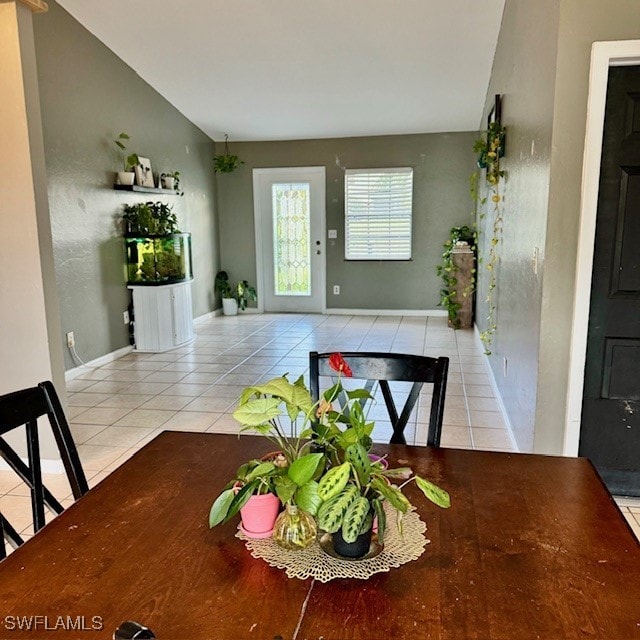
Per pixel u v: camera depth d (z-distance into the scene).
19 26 2.59
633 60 2.28
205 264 7.33
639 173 2.38
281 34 4.73
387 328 6.64
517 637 0.83
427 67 5.26
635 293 2.46
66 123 4.52
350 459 0.96
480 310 5.89
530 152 2.90
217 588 0.95
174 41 4.89
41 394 1.41
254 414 1.03
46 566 1.02
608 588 0.94
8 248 2.76
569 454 2.57
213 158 7.50
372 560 1.01
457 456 1.49
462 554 1.04
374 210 7.36
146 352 5.54
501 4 4.18
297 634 0.84
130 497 1.27
